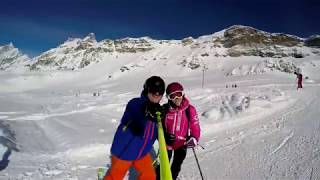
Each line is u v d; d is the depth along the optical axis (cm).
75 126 1230
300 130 1055
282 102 1734
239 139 977
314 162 702
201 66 14225
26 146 862
